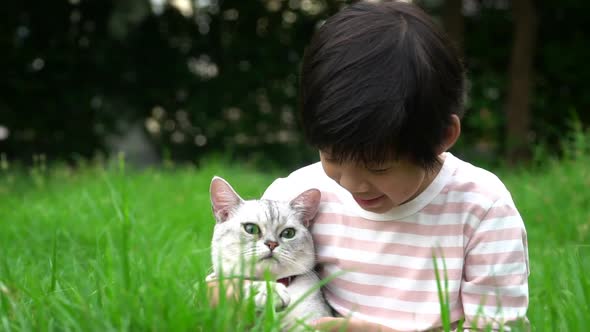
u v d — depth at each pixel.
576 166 2.07
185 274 1.25
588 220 1.70
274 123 3.96
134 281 1.07
